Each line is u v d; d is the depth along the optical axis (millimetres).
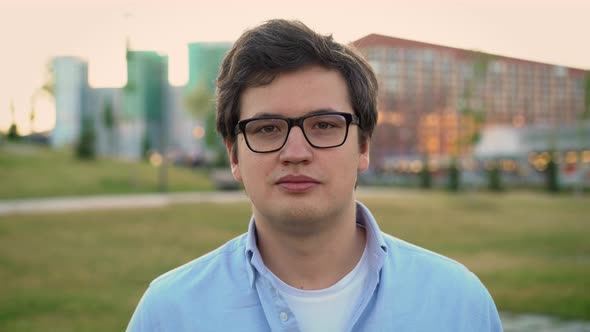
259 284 1439
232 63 1456
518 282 7453
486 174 31922
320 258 1457
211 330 1423
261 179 1389
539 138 35125
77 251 10406
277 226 1421
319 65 1405
